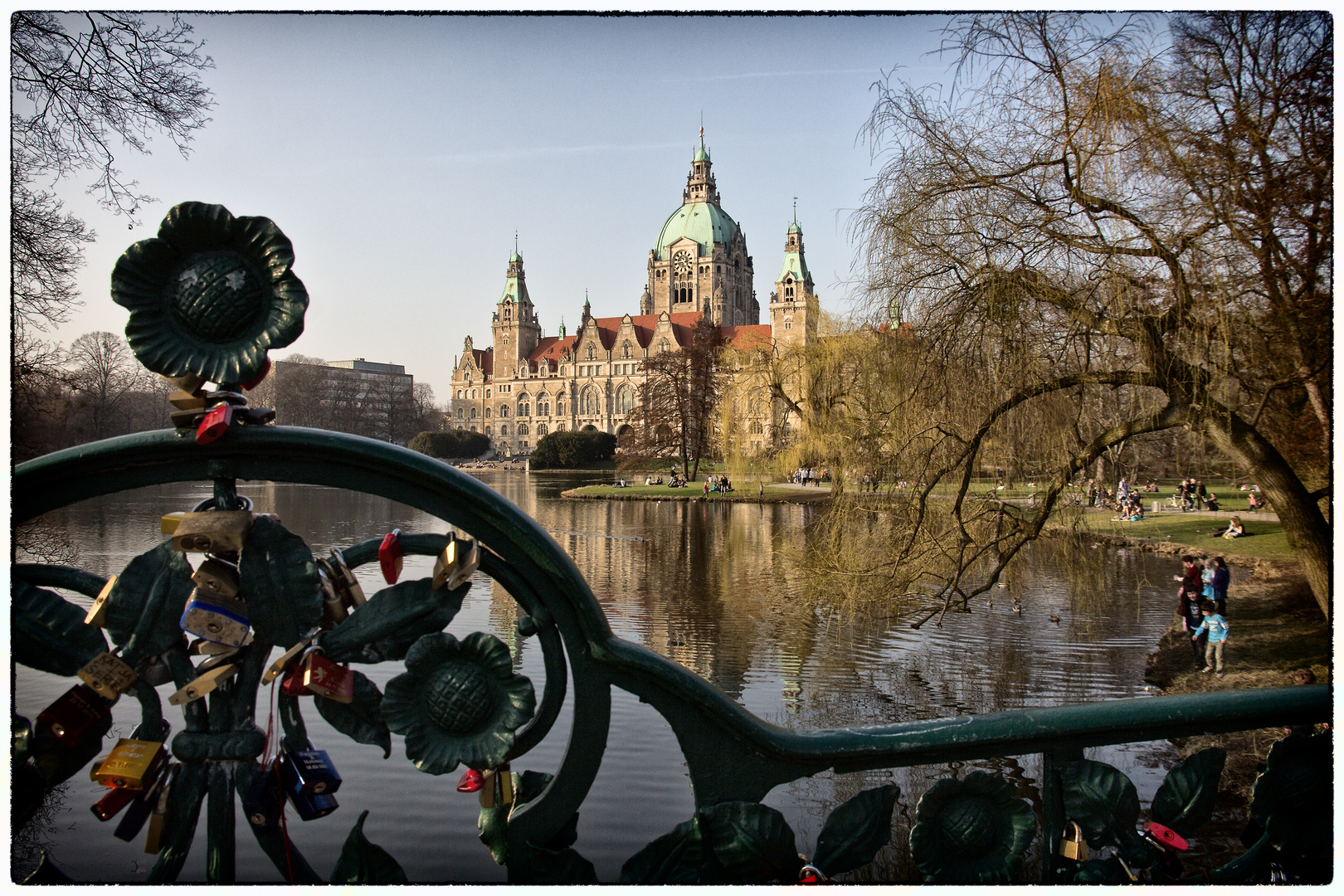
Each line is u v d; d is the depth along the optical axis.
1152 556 24.20
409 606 1.52
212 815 1.52
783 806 6.69
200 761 1.52
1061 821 1.72
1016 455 11.05
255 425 1.52
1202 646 12.64
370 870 1.56
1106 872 1.69
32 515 1.51
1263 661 12.37
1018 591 12.55
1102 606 16.52
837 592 12.77
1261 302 8.71
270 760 1.57
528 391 159.25
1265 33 7.46
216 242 1.48
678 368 67.19
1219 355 8.78
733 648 14.38
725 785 1.64
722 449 33.31
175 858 1.51
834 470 13.16
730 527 36.78
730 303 156.38
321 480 1.53
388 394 96.81
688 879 1.61
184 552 1.50
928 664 13.24
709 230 154.25
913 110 10.48
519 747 1.58
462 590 1.55
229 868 1.52
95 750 1.52
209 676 1.47
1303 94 7.64
